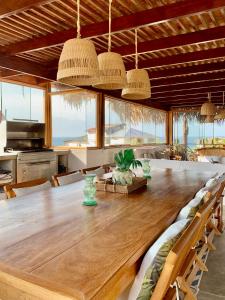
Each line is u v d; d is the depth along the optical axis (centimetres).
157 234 149
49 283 99
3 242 134
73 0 294
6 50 423
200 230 161
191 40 380
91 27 348
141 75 290
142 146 987
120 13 323
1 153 525
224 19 346
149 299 119
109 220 169
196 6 282
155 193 249
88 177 206
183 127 1246
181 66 567
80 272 106
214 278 241
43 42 390
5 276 109
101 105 709
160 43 401
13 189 239
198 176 354
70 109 708
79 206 200
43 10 318
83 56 196
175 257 108
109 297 106
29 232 147
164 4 305
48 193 243
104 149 723
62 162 686
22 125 586
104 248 128
